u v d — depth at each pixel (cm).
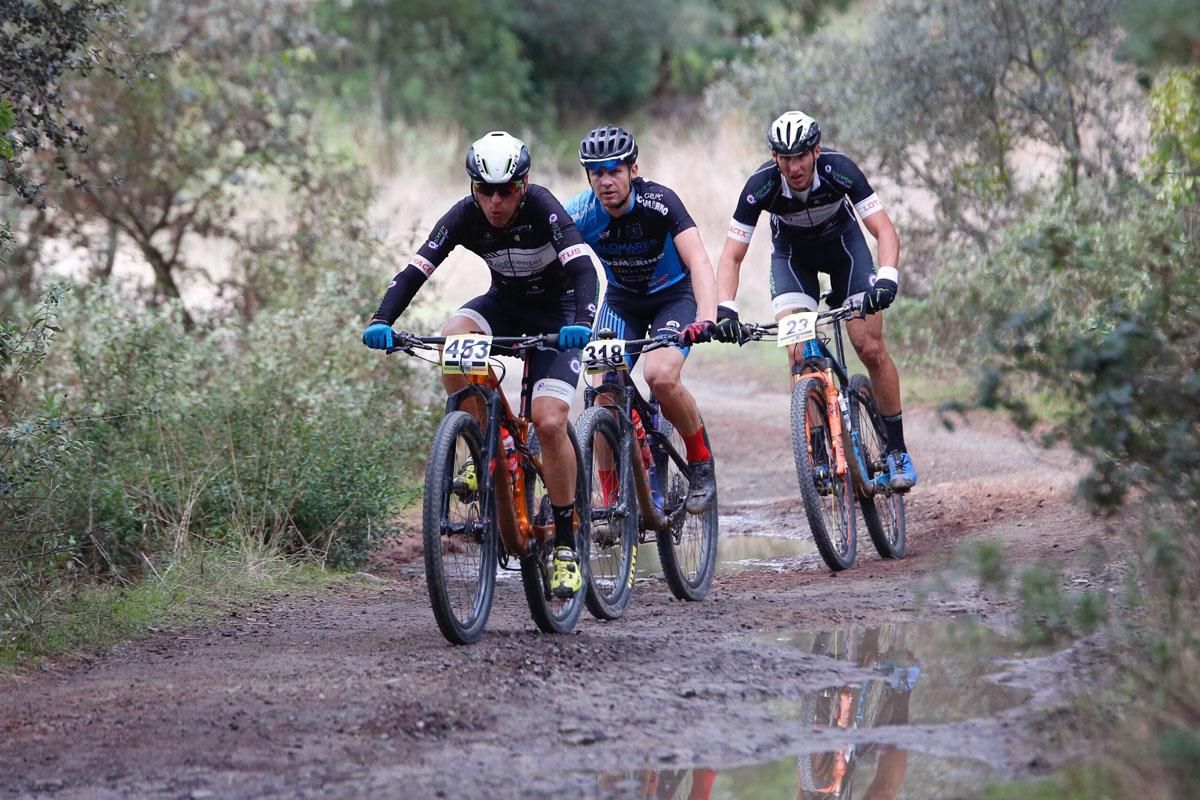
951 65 3148
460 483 1202
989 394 1018
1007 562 1475
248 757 923
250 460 1847
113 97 2888
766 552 1956
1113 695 941
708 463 1553
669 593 1631
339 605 1582
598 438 1416
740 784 865
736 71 4212
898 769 881
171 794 857
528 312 1341
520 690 1070
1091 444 998
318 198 3091
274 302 2789
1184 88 2077
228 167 3161
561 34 9006
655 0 9156
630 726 985
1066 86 3111
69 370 2123
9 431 1428
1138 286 1723
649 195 1480
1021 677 1069
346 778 877
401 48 8300
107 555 1580
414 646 1240
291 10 3262
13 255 2731
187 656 1270
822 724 987
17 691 1141
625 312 1577
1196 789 743
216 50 3069
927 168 3341
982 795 815
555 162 7519
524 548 1264
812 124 1620
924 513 2034
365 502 1867
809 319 1542
